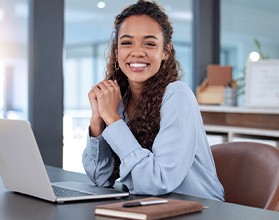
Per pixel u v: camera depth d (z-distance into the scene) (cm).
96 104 167
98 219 115
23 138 133
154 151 152
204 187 159
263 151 171
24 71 305
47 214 121
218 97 350
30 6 301
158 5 170
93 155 172
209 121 347
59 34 309
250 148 175
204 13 393
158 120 162
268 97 316
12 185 150
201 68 393
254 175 169
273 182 159
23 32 305
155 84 165
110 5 371
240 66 413
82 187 152
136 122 166
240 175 175
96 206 125
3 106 306
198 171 159
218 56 402
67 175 189
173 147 150
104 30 431
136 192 148
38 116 303
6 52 307
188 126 153
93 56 487
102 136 169
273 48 416
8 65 306
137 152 149
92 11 388
